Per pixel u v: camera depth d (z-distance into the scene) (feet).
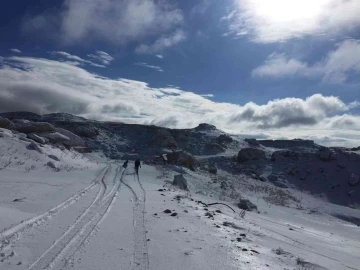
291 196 145.07
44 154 97.60
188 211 42.80
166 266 20.62
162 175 105.60
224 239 30.07
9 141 94.22
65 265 18.85
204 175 143.74
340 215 120.16
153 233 28.32
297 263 26.76
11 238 22.13
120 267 19.52
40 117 341.62
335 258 35.09
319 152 224.53
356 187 181.37
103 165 129.29
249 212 69.21
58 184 54.95
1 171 65.51
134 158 235.40
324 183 191.52
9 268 17.48
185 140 306.35
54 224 27.37
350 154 213.46
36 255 19.86
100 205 39.06
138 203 44.52
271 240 36.22
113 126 328.08
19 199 36.50
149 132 315.99
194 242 27.17
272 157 230.27
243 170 211.00
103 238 25.00
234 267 22.16
